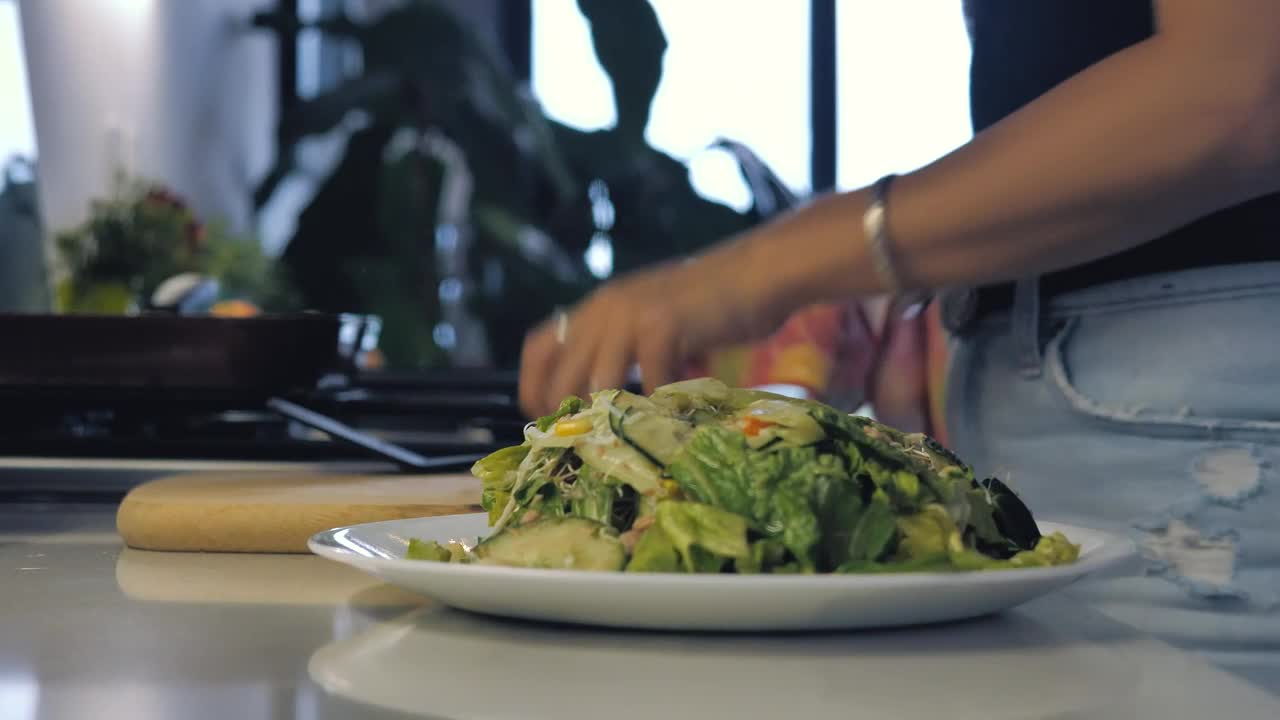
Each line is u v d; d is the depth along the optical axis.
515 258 4.03
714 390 0.50
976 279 0.75
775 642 0.40
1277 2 0.62
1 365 0.94
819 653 0.39
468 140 4.04
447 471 0.90
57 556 0.62
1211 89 0.63
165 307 1.25
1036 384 0.90
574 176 4.17
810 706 0.33
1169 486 0.84
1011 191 0.70
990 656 0.39
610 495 0.45
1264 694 0.34
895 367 1.43
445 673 0.36
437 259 3.96
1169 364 0.84
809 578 0.38
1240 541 0.83
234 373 0.95
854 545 0.42
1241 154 0.65
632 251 4.10
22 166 2.03
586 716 0.31
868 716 0.32
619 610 0.39
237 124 3.82
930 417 1.42
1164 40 0.65
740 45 4.64
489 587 0.40
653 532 0.41
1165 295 0.84
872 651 0.39
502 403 1.33
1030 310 0.89
